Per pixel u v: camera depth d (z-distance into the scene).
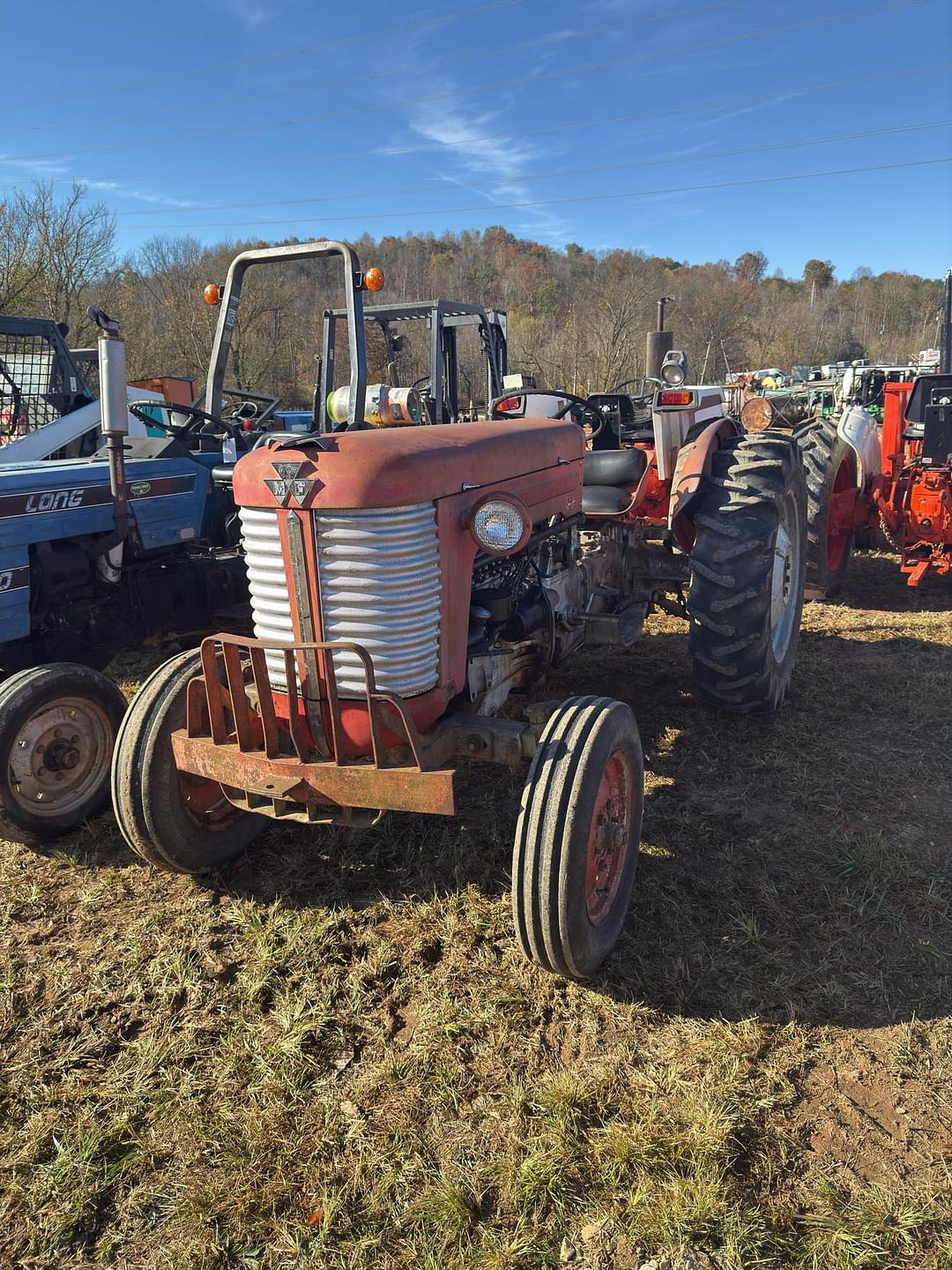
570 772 2.20
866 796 3.33
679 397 4.33
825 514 5.73
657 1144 1.86
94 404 5.32
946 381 6.07
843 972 2.40
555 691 4.45
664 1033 2.20
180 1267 1.65
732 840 3.05
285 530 2.22
